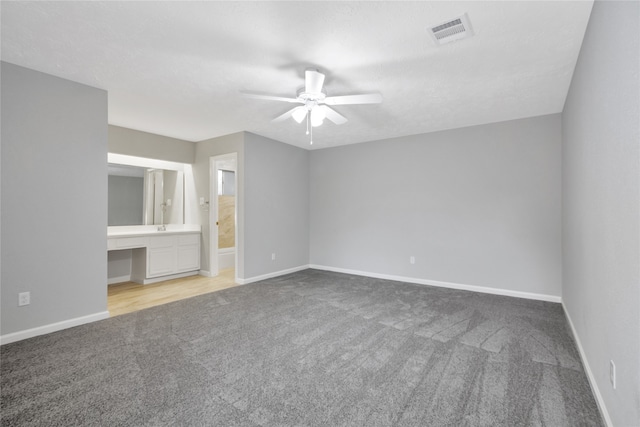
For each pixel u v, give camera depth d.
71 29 2.07
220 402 1.76
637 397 1.16
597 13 1.71
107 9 1.86
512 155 3.98
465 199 4.31
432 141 4.59
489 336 2.69
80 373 2.07
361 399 1.79
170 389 1.89
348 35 2.12
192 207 5.39
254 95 2.70
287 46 2.27
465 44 2.23
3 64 2.49
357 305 3.58
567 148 3.11
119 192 4.70
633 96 1.17
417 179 4.71
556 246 3.71
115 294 4.05
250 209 4.72
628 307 1.27
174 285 4.54
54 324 2.77
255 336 2.70
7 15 1.91
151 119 4.01
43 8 1.84
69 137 2.84
